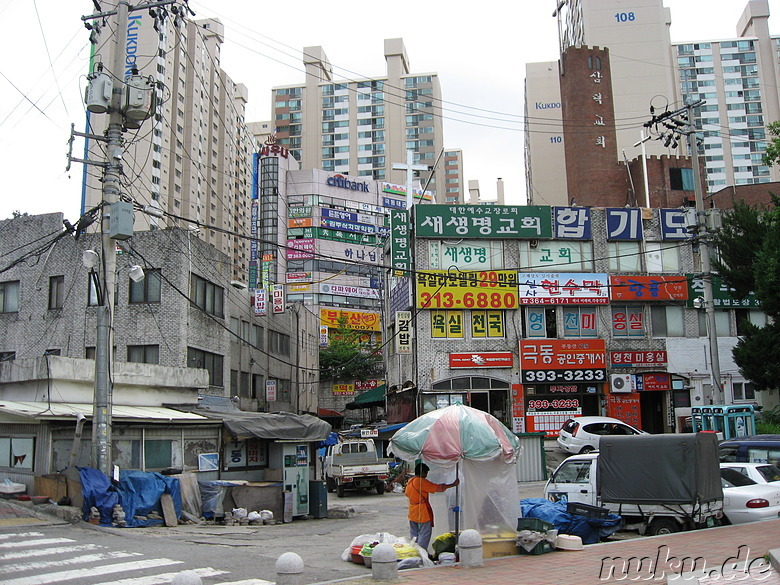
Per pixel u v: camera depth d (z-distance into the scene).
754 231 27.48
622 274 32.81
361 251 69.12
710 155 102.50
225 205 93.12
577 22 82.50
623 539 12.62
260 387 39.16
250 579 9.27
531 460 26.08
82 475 14.23
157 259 29.11
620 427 27.11
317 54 105.69
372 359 55.66
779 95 103.38
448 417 10.91
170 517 15.12
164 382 21.53
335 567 10.60
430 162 101.19
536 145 81.25
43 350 29.17
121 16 16.52
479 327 31.66
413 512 11.32
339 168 101.44
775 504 13.18
